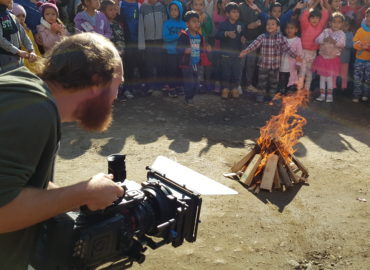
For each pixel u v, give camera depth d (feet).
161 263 9.83
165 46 23.71
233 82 24.58
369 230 11.59
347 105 24.48
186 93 23.15
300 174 15.07
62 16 24.34
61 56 4.62
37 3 20.76
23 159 4.03
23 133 3.97
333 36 23.71
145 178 14.14
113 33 22.57
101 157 15.66
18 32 17.21
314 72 25.23
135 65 24.08
